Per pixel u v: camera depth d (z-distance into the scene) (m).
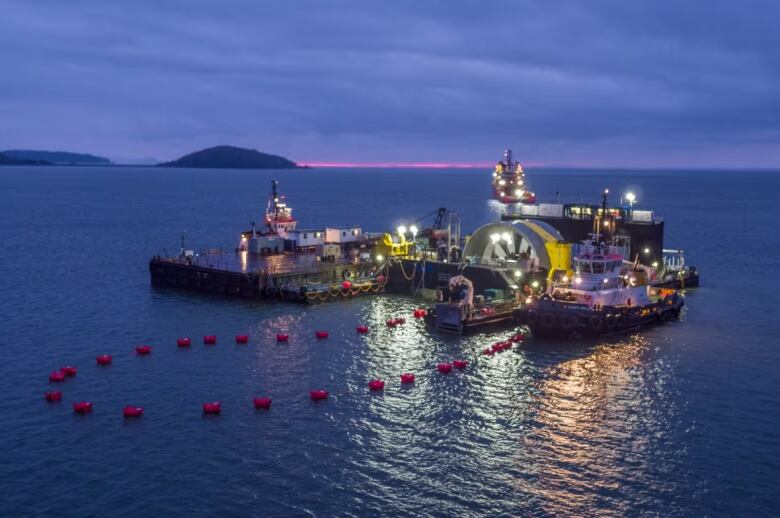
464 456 50.34
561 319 80.75
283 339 79.25
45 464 48.72
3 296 102.19
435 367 70.50
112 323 86.75
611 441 52.91
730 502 44.34
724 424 56.16
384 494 45.09
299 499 44.38
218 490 45.34
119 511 42.84
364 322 88.75
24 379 65.69
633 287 89.69
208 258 117.38
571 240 117.88
